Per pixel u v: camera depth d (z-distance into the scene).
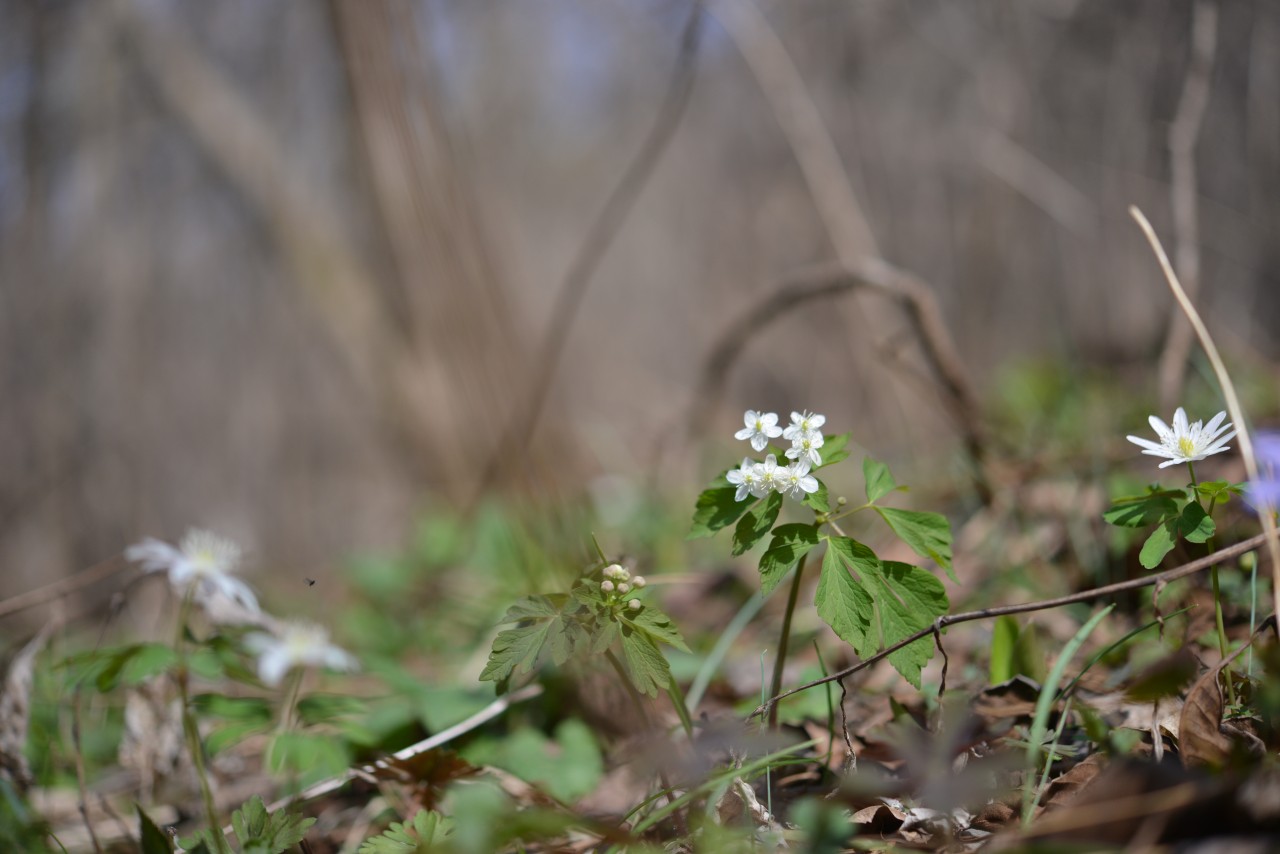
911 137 7.57
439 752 1.89
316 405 7.20
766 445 1.47
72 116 6.61
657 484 4.57
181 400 7.04
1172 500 1.53
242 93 6.68
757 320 4.06
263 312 7.13
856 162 7.63
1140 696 1.36
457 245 4.25
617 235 9.84
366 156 4.32
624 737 2.11
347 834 1.92
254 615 2.18
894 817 1.49
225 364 7.15
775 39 4.59
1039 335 6.91
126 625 4.12
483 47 9.00
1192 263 2.98
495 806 1.52
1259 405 3.38
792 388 7.89
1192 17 5.64
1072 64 6.49
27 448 6.64
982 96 6.63
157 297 6.98
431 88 4.04
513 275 6.62
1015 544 2.87
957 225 7.40
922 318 3.26
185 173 6.92
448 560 4.30
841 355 7.20
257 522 7.07
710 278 9.26
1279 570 1.44
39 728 2.45
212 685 2.60
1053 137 6.65
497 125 9.19
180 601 2.28
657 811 1.45
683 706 1.66
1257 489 1.49
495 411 4.34
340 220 6.39
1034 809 1.38
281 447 7.18
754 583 3.26
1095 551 2.52
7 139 6.53
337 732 2.05
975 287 7.05
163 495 6.93
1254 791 1.08
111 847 2.06
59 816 2.26
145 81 6.65
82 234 6.76
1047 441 3.74
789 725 1.94
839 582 1.43
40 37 6.44
